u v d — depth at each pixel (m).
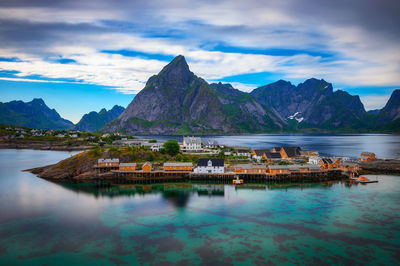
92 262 52.81
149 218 74.88
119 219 74.12
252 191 103.31
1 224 70.88
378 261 53.06
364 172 135.25
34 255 55.59
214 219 73.88
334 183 115.31
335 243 59.97
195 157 158.62
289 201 89.75
